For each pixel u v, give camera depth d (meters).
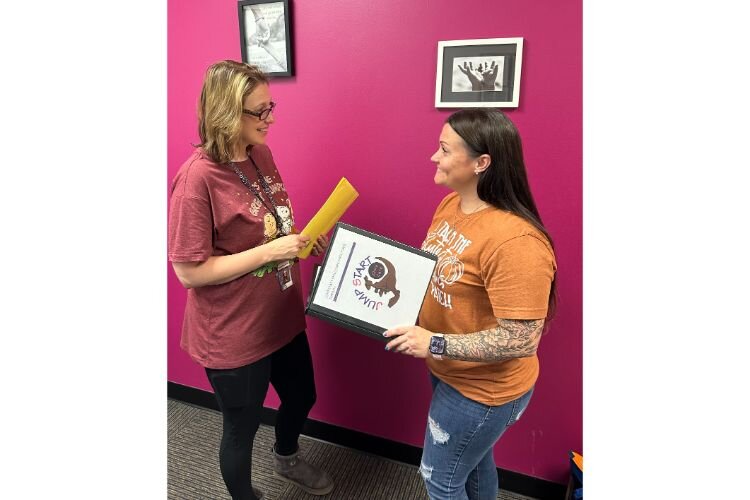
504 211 0.95
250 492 1.36
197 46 1.62
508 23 1.28
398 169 1.48
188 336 1.27
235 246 1.18
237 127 1.08
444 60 1.34
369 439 1.78
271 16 1.48
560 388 1.48
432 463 1.10
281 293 1.29
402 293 1.01
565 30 1.23
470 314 0.99
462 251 0.97
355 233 1.04
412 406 1.69
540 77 1.28
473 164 0.95
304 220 1.65
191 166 1.10
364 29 1.42
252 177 1.21
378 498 1.59
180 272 1.12
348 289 1.03
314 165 1.59
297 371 1.49
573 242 1.34
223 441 1.31
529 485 1.59
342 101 1.50
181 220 1.08
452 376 1.04
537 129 1.31
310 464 1.65
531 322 0.89
